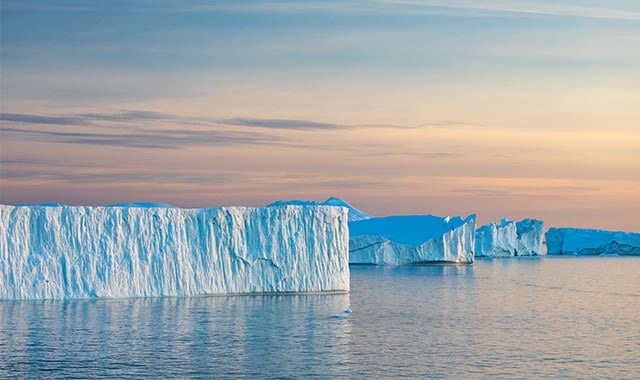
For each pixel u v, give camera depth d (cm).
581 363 5569
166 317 7094
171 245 8244
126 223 8069
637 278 14962
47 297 7756
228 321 6981
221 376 4991
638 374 5256
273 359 5484
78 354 5519
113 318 6962
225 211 8488
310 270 8950
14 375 4950
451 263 17775
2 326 6475
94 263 7906
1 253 7625
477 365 5425
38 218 7769
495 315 8188
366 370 5209
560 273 16412
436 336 6575
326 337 6356
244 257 8569
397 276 14038
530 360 5638
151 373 5034
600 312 8719
